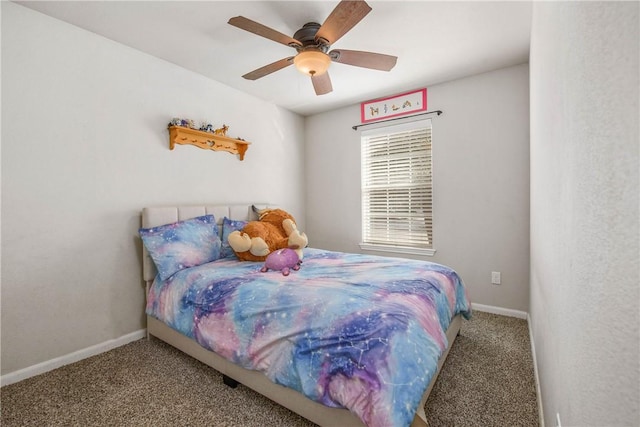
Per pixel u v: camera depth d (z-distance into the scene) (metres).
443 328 1.59
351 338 1.20
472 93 2.92
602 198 0.50
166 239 2.23
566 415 0.75
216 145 2.97
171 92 2.63
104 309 2.18
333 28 1.71
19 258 1.81
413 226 3.34
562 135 0.84
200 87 2.86
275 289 1.63
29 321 1.84
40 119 1.89
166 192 2.59
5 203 1.76
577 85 0.65
